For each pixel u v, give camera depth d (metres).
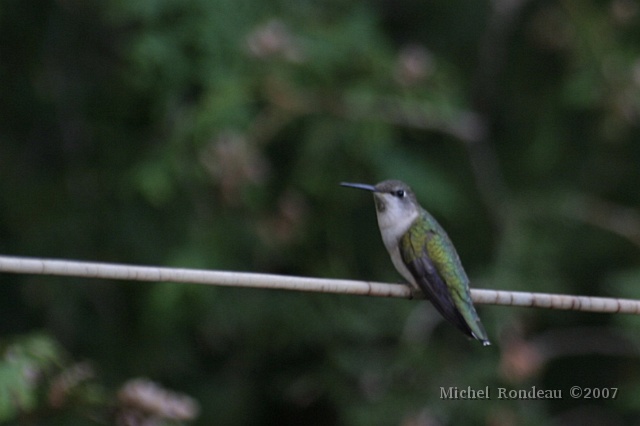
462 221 13.88
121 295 12.73
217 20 11.57
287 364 13.61
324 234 12.81
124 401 8.39
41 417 8.42
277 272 12.81
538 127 13.88
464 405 12.42
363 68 11.98
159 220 12.39
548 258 13.31
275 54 11.38
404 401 12.42
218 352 13.40
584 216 13.72
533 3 13.99
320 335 12.70
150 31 11.52
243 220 11.99
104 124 12.74
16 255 12.21
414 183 12.32
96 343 12.53
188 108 12.16
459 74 13.84
